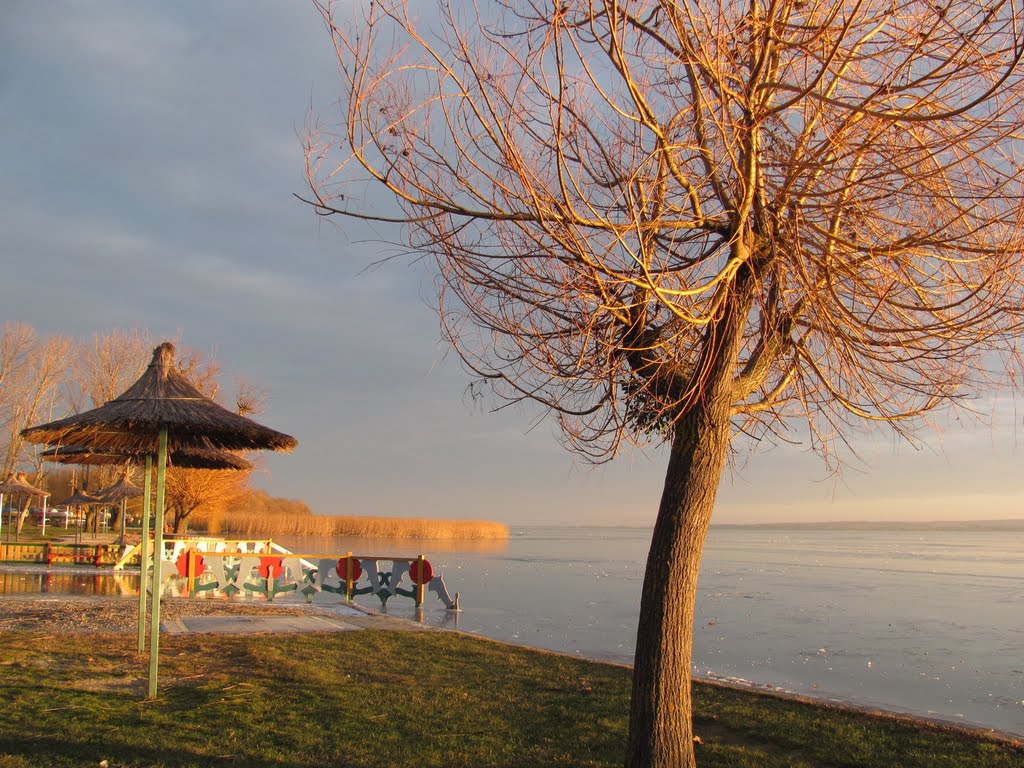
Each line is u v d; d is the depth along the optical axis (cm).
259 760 697
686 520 564
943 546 9475
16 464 5281
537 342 544
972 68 455
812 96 504
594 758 727
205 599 2011
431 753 736
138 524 7019
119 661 1103
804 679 1385
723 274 508
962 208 483
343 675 1071
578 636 1798
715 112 534
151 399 945
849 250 537
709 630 1997
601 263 485
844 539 13350
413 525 9100
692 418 563
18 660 1063
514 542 9944
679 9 513
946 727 873
